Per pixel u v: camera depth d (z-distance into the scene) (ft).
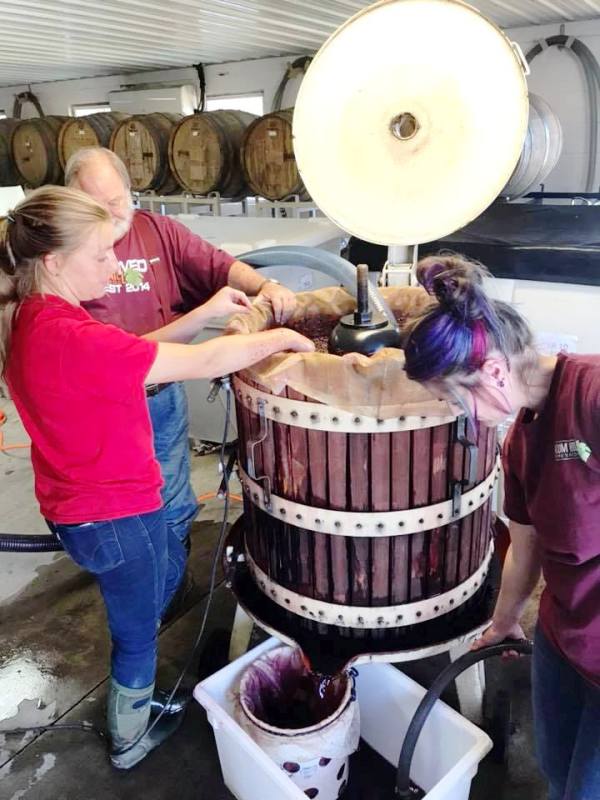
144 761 5.70
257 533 5.18
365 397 3.99
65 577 8.25
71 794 5.42
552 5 14.46
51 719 6.16
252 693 5.31
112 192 5.89
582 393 2.89
